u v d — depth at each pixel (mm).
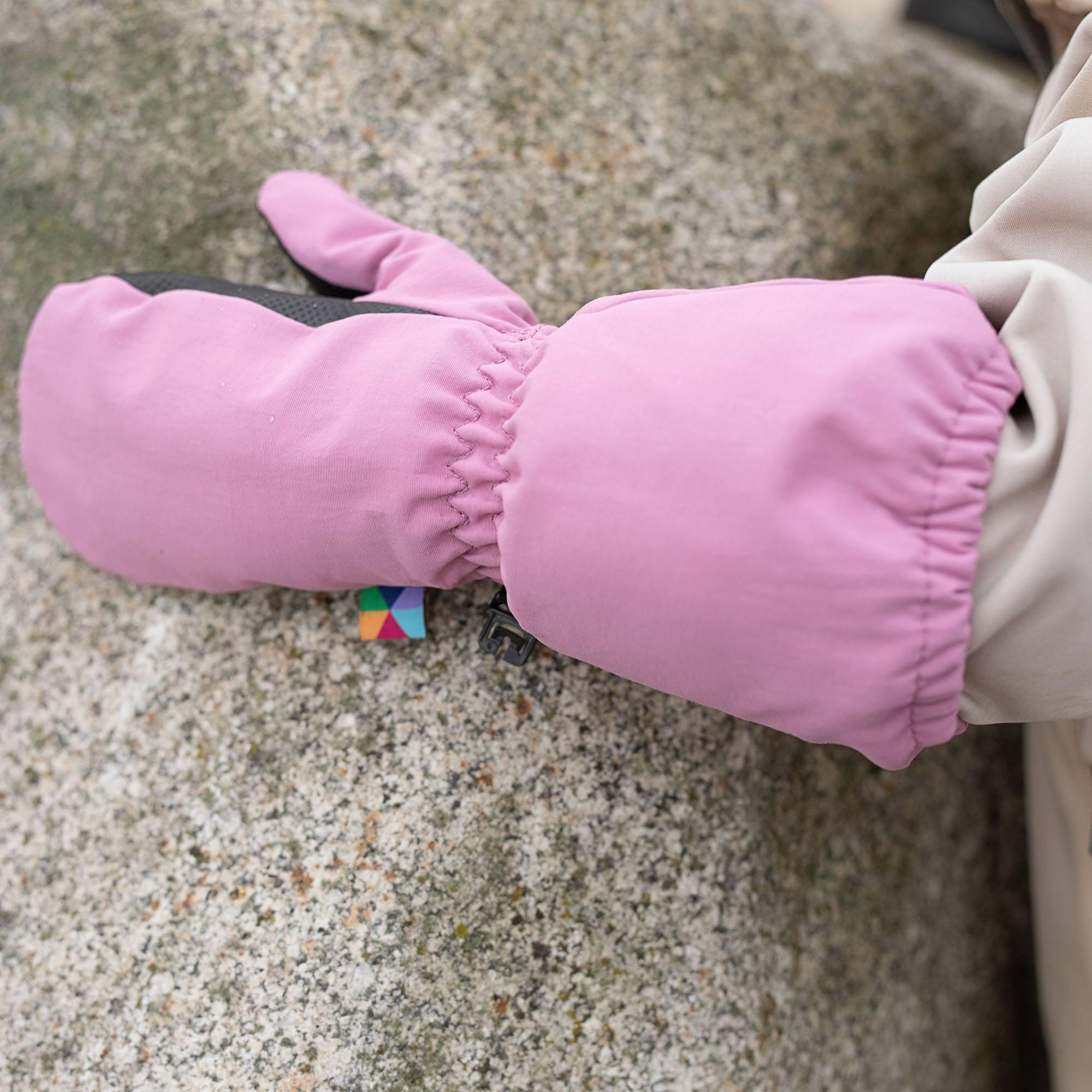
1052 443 624
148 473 884
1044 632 649
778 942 1010
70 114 1176
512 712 976
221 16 1170
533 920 931
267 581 923
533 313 993
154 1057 918
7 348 1150
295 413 810
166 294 905
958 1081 1198
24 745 1027
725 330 685
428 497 777
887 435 620
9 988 963
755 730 1043
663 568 667
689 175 1188
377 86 1161
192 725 1001
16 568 1089
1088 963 993
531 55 1192
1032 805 1164
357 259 965
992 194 781
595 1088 907
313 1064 896
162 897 959
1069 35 926
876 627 629
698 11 1255
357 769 964
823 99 1271
